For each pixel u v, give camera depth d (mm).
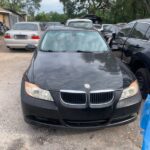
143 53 5664
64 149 3889
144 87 5691
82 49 5641
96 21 29188
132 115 4250
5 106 5379
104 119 4020
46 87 4004
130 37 6734
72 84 3996
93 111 3906
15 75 8062
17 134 4277
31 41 12766
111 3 45562
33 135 4258
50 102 3947
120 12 38188
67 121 4004
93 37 6027
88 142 4086
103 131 4414
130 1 33250
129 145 4016
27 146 3953
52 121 4031
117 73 4426
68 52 5434
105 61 4961
